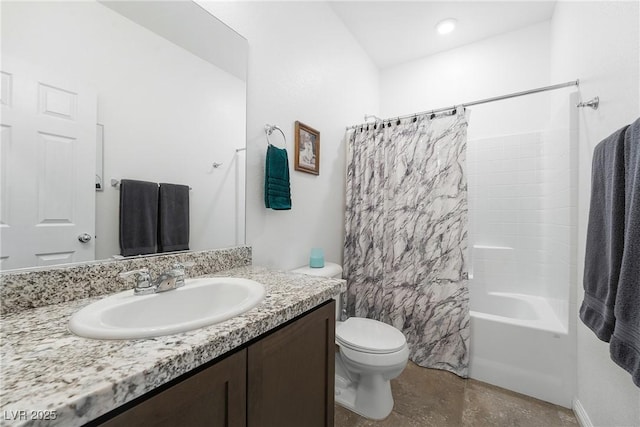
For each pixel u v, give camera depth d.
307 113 1.78
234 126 1.29
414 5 2.00
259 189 1.42
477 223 2.43
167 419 0.50
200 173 1.16
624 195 0.86
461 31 2.29
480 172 2.42
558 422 1.36
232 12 1.27
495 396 1.55
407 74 2.72
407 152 1.97
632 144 0.82
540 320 1.67
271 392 0.74
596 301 0.98
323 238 1.98
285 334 0.78
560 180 1.76
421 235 1.90
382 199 2.04
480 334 1.70
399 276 1.96
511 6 2.01
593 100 1.26
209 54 1.18
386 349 1.34
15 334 0.57
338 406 1.50
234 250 1.27
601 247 1.00
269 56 1.48
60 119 0.77
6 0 0.68
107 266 0.86
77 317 0.62
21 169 0.71
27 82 0.71
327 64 1.99
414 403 1.50
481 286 2.37
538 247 2.20
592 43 1.31
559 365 1.49
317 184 1.90
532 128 2.24
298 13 1.69
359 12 2.07
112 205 0.89
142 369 0.44
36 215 0.73
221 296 0.96
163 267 1.01
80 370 0.44
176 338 0.55
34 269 0.73
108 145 0.88
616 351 0.79
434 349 1.83
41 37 0.73
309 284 0.99
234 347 0.62
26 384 0.40
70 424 0.36
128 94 0.92
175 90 1.06
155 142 1.00
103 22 0.86
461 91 2.49
